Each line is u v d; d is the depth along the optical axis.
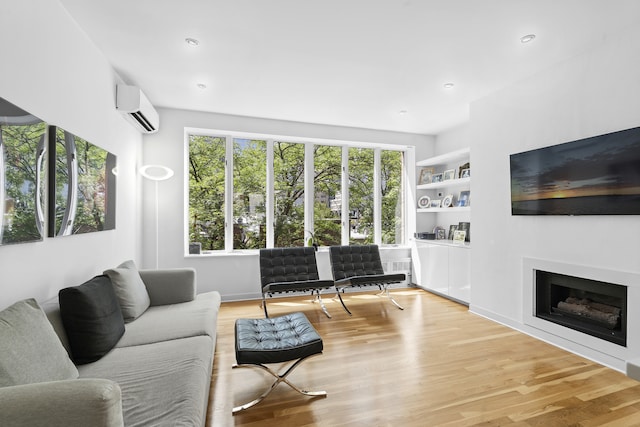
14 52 1.70
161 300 2.90
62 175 2.12
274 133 4.76
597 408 2.03
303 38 2.61
